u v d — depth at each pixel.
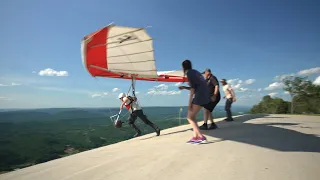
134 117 6.02
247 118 8.80
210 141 4.07
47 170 3.01
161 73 7.22
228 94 7.91
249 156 2.81
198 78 3.69
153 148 3.91
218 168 2.39
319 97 18.73
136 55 5.73
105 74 6.21
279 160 2.55
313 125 5.99
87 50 4.96
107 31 4.75
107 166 2.89
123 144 4.94
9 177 2.88
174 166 2.61
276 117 9.06
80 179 2.42
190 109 3.89
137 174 2.42
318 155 2.72
